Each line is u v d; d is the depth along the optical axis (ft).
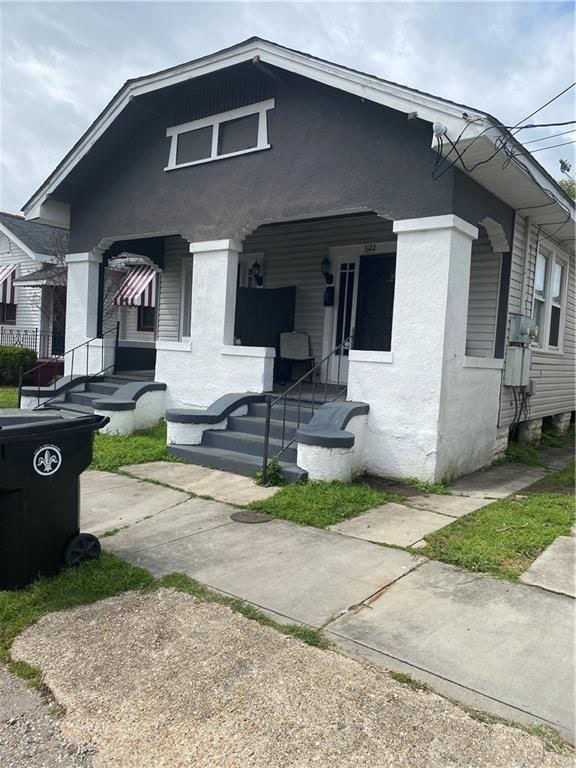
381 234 32.58
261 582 13.28
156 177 31.78
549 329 34.73
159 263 42.93
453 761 7.84
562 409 38.99
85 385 35.91
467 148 20.39
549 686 9.50
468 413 24.71
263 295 34.53
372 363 23.57
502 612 12.00
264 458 21.59
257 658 10.16
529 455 30.22
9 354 52.34
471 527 17.25
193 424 25.77
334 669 9.86
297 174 26.05
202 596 12.48
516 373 28.45
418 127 22.33
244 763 7.77
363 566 14.30
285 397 26.58
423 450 22.38
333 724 8.51
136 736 8.26
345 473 21.47
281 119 26.55
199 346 30.09
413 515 18.57
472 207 23.43
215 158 28.96
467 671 9.87
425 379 22.31
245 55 25.66
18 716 8.69
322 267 34.60
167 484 21.58
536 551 15.39
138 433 29.99
